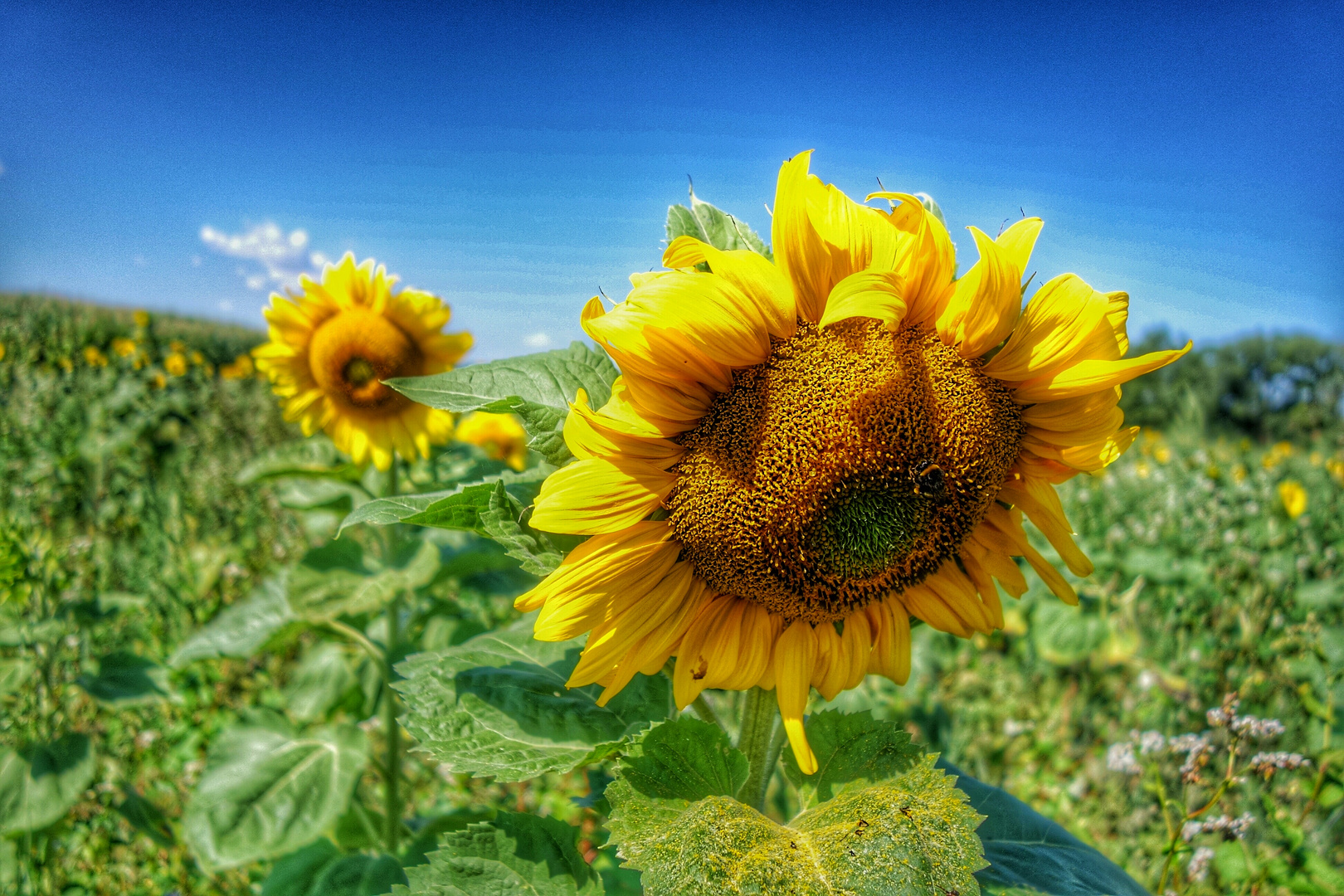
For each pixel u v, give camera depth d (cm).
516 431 131
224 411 208
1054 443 36
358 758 67
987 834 42
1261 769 61
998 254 33
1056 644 109
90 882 72
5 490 130
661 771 34
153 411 191
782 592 35
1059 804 88
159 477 162
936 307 35
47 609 74
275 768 65
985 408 35
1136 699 102
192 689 105
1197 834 60
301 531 144
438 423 89
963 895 30
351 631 73
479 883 36
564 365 38
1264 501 183
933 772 34
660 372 33
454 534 83
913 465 34
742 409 34
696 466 35
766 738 40
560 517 34
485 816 61
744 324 33
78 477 147
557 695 41
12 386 201
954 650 118
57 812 66
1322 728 79
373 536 90
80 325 285
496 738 38
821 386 34
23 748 68
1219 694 92
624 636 36
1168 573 125
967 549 38
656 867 30
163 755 94
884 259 34
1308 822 71
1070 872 39
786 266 34
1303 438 429
